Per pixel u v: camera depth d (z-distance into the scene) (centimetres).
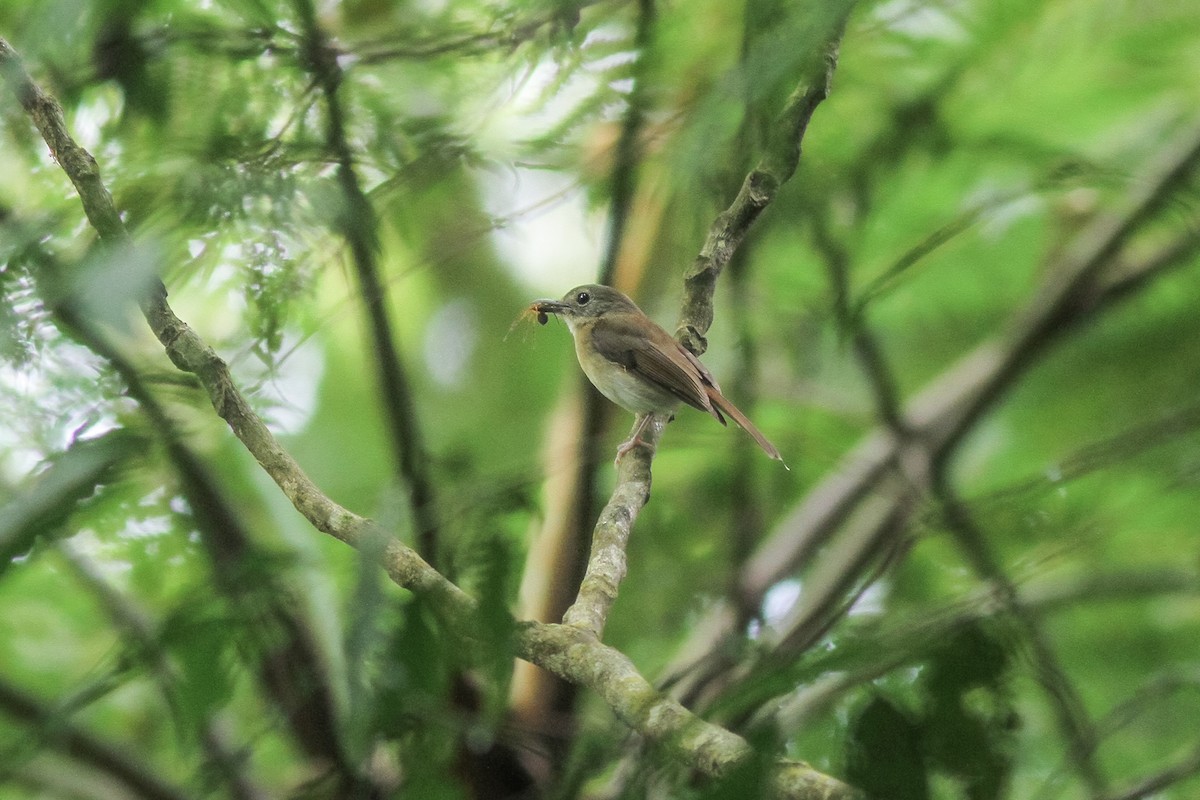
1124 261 1172
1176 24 1016
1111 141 1139
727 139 754
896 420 1112
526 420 1386
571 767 566
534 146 858
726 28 873
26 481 618
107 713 1012
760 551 1061
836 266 1031
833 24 595
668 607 1153
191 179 696
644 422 1021
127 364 673
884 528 990
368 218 745
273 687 695
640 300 1081
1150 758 795
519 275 1461
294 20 806
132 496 698
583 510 876
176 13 827
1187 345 1173
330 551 921
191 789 572
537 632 534
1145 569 548
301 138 783
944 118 1033
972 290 1288
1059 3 993
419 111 841
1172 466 883
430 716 519
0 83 664
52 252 690
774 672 429
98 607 1001
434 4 839
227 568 508
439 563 505
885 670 426
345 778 609
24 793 895
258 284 711
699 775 450
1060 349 1233
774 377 1254
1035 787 741
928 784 403
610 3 876
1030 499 686
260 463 599
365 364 1326
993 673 423
